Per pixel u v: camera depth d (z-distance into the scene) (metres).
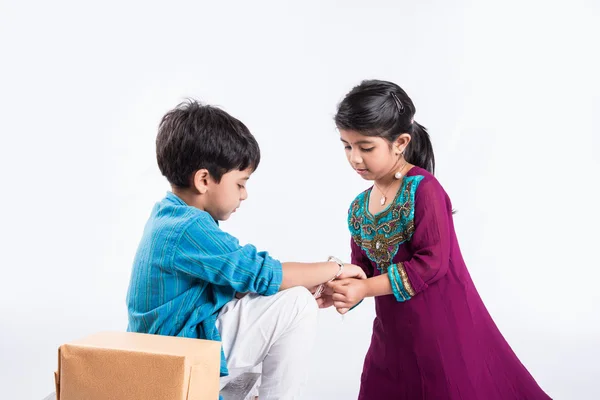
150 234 1.54
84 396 1.28
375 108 1.58
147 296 1.52
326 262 1.65
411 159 1.79
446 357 1.70
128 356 1.26
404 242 1.71
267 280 1.51
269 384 1.58
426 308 1.69
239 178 1.61
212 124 1.55
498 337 1.78
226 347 1.56
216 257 1.47
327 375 2.57
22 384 2.36
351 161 1.67
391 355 1.78
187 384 1.25
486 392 1.71
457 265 1.73
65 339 2.84
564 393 2.33
